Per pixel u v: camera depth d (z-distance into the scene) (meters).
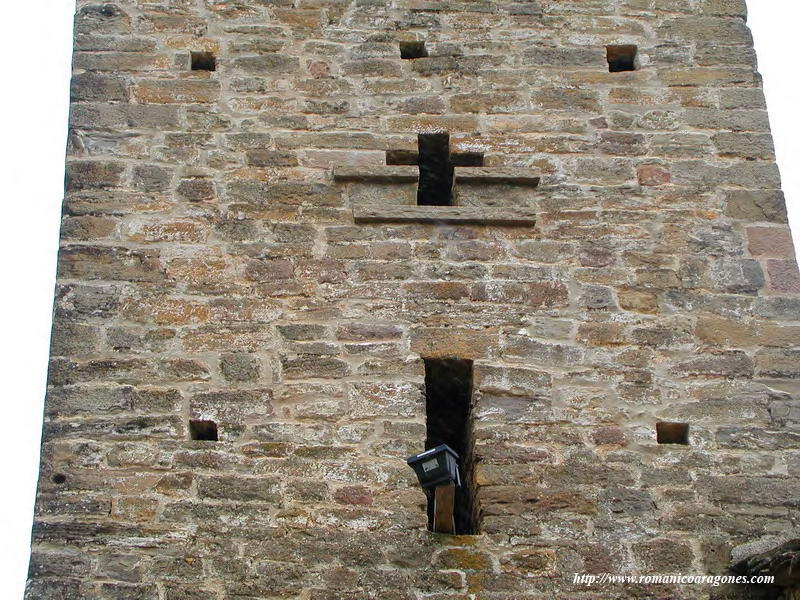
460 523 10.40
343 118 11.67
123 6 12.08
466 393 10.58
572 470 10.00
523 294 10.80
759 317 10.78
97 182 11.12
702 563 9.64
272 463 9.91
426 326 10.59
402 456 9.99
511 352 10.52
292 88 11.78
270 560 9.48
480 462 10.02
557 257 11.01
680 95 11.95
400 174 11.33
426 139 11.69
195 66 11.91
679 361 10.55
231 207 11.09
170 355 10.34
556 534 9.70
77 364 10.24
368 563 9.51
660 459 10.09
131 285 10.63
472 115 11.77
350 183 11.30
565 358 10.52
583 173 11.48
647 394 10.39
